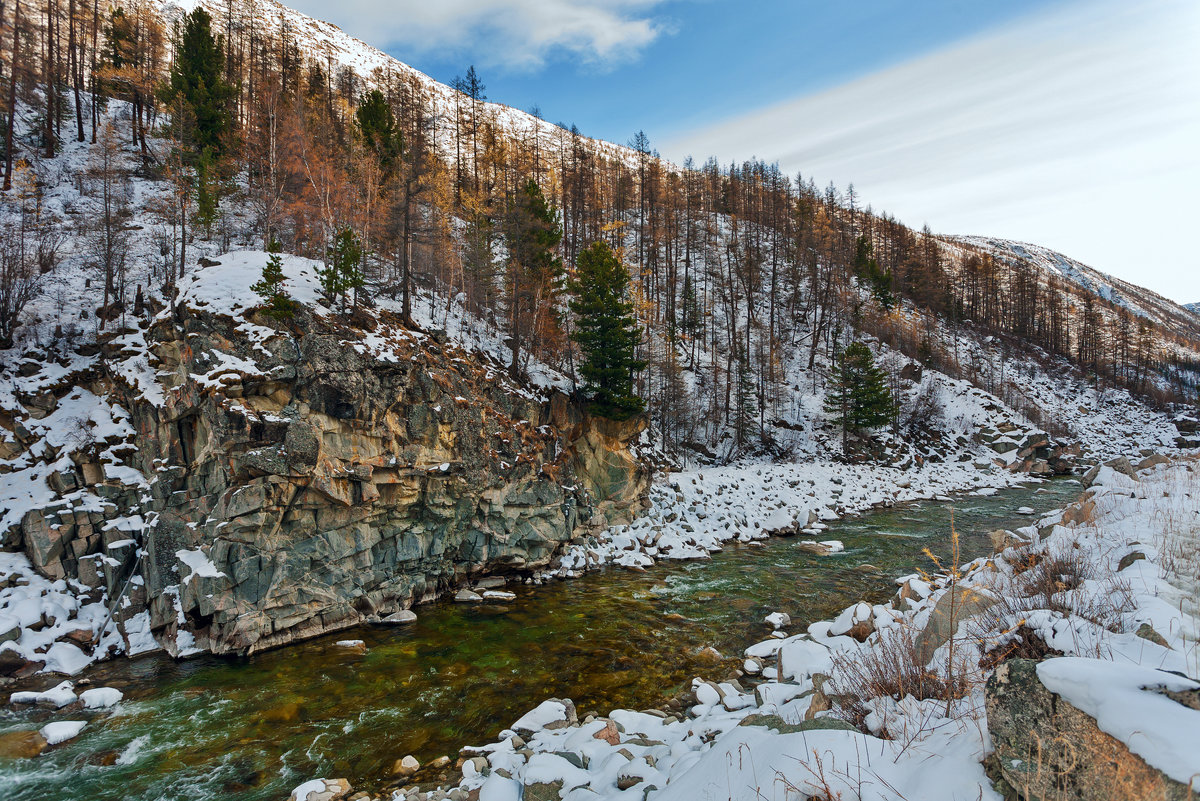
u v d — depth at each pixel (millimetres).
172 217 29375
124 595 15297
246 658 14469
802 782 4188
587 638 15336
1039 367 73750
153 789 9367
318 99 46219
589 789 6719
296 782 9453
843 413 45969
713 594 18859
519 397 23562
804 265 66750
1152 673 3348
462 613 17688
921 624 8234
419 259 31719
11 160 32094
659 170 70125
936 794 3713
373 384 17859
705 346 54000
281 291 17828
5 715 11555
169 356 17812
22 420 17031
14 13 38906
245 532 15273
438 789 8695
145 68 40469
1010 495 37844
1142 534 8430
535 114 72812
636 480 27906
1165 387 75125
